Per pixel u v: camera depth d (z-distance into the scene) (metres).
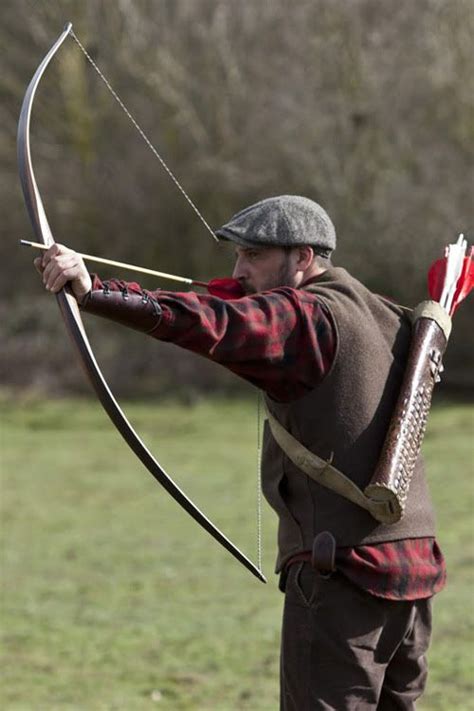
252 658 16.84
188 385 54.19
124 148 59.06
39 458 39.25
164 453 39.59
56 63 57.31
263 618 19.27
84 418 48.19
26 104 7.86
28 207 7.40
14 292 60.78
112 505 30.77
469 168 52.44
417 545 8.02
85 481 34.59
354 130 54.09
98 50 57.50
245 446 40.62
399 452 7.72
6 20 57.69
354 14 54.62
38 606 20.23
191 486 33.22
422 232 51.78
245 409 49.44
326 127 54.47
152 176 58.56
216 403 51.00
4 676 15.91
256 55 56.41
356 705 7.77
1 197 59.84
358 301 8.07
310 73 55.44
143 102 58.09
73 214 59.94
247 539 26.00
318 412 7.80
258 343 7.45
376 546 7.83
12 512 29.98
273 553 24.52
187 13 57.03
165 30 57.12
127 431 7.66
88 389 54.06
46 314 58.53
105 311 7.21
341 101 54.09
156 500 31.34
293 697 7.97
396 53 53.94
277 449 8.18
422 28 53.72
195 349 7.36
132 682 15.70
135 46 56.94
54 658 16.88
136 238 59.50
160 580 22.28
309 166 54.47
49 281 7.13
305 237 8.12
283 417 7.95
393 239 52.09
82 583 22.08
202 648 17.39
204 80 56.81
